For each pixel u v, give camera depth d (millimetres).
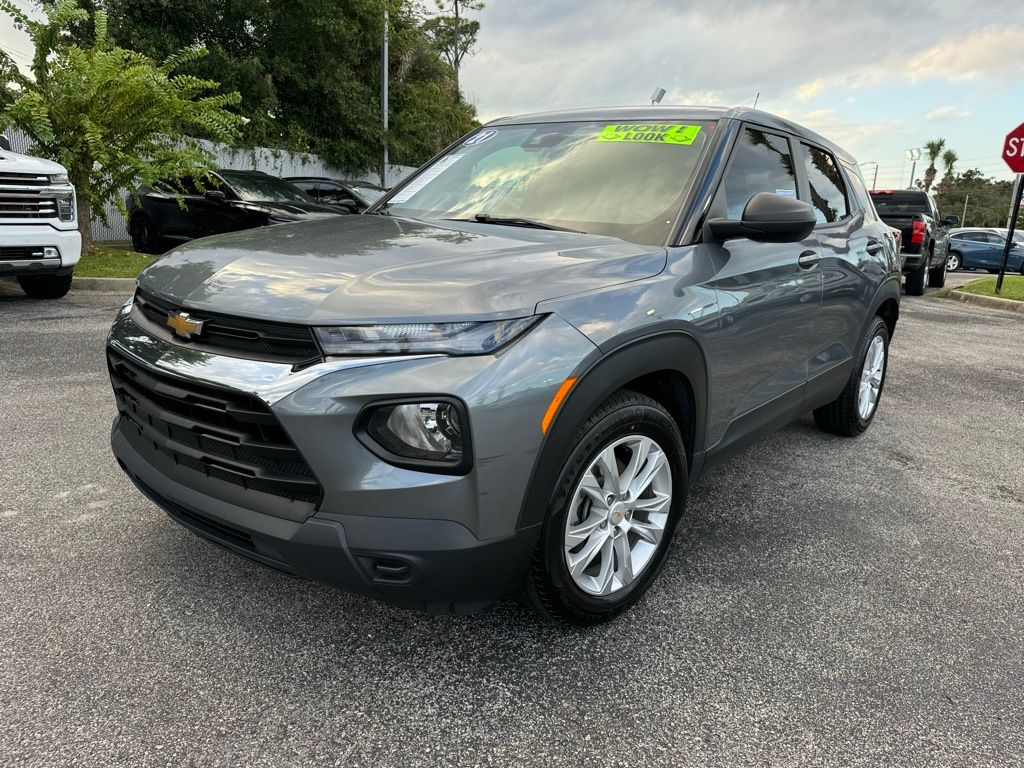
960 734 1985
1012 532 3281
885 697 2123
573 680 2137
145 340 2207
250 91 20516
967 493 3723
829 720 2018
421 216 3105
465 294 1940
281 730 1892
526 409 1906
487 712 1992
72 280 8523
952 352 7617
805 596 2660
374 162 24375
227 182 11047
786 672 2219
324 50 22703
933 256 13883
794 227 2465
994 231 23156
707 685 2141
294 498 1957
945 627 2500
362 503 1856
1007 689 2184
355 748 1843
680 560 2889
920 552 3049
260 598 2471
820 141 3914
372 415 1854
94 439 3809
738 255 2781
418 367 1843
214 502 2080
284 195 11570
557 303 2043
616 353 2105
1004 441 4625
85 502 3100
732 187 2895
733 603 2592
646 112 3230
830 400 4031
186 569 2621
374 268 2105
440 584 1927
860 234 4051
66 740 1816
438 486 1854
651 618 2475
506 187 3090
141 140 10594
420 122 25781
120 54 10008
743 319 2746
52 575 2545
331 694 2033
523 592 2225
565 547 2143
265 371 1892
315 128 22969
